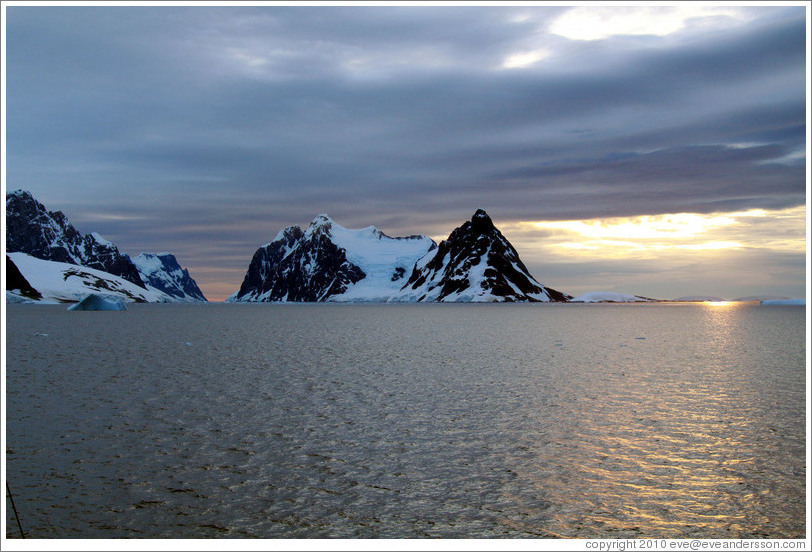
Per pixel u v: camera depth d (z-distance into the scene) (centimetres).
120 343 8288
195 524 2038
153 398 4025
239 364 5947
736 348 7938
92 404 3809
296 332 11456
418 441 2972
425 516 2112
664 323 15975
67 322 14262
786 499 2259
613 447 2877
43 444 2872
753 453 2777
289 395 4175
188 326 13400
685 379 4978
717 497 2280
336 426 3262
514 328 13275
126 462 2623
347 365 5938
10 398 3991
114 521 2050
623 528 2042
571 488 2359
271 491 2312
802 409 3712
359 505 2194
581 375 5234
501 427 3253
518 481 2425
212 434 3083
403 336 10394
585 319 18925
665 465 2619
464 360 6450
